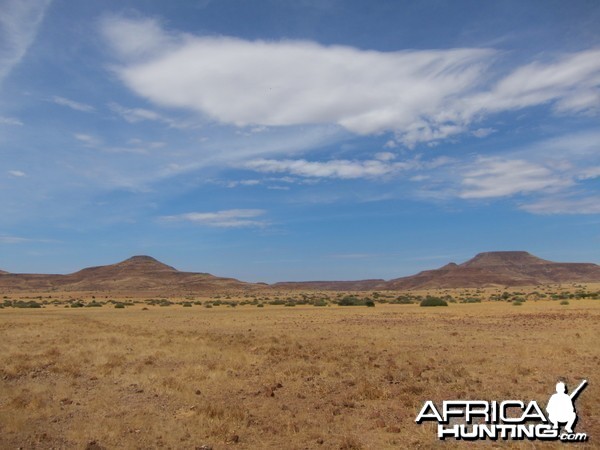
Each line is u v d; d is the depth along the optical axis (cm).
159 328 3725
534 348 2297
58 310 7469
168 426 1138
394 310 5953
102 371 1778
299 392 1488
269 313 5766
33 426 1134
